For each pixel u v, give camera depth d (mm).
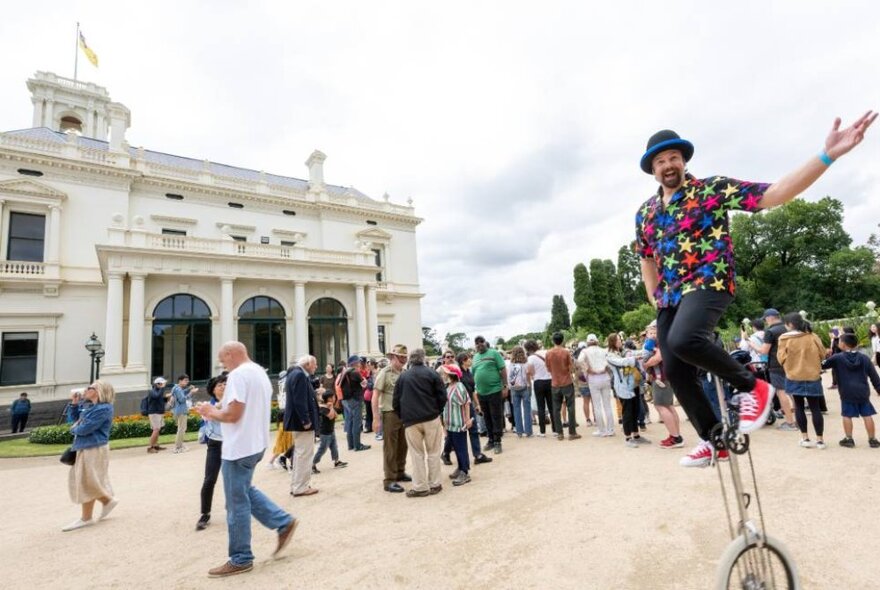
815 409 6652
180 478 8867
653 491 5348
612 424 9336
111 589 4062
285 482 7715
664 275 2318
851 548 3568
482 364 8633
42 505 7488
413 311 35688
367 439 12078
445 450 8328
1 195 21078
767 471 5699
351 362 10578
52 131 27406
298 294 24281
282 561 4352
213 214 27766
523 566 3783
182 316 21297
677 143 2340
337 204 32312
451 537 4559
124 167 24172
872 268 43281
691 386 2252
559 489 5781
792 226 45656
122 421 15070
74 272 22375
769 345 8312
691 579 3316
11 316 20484
